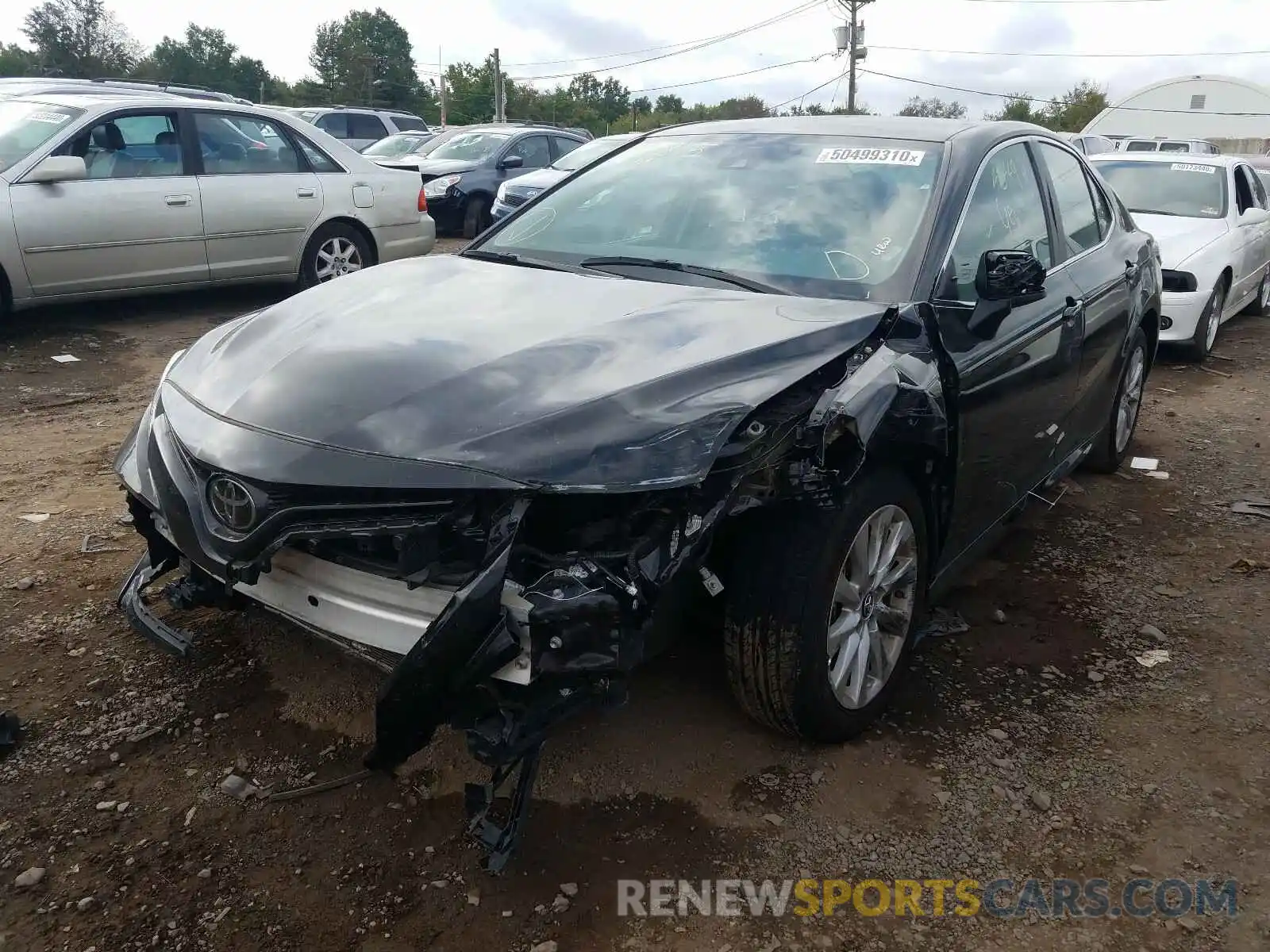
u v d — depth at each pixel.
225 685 3.20
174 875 2.46
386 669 2.44
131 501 3.01
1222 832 2.72
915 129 3.77
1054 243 4.16
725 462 2.35
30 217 7.18
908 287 3.10
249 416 2.51
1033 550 4.50
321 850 2.55
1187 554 4.50
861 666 2.95
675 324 2.79
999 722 3.19
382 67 86.44
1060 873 2.57
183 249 8.05
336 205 9.01
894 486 2.91
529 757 2.31
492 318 2.88
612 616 2.19
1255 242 9.38
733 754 2.96
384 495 2.28
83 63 74.56
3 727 2.88
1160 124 41.12
